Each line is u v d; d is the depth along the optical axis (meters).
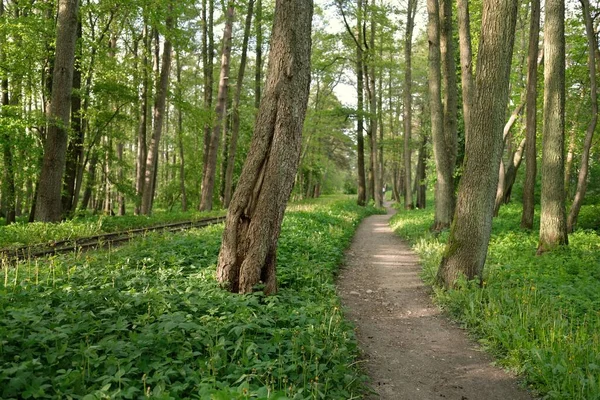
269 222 6.97
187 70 36.50
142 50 22.95
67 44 14.40
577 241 13.46
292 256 10.08
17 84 18.41
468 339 6.59
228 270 6.93
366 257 13.19
